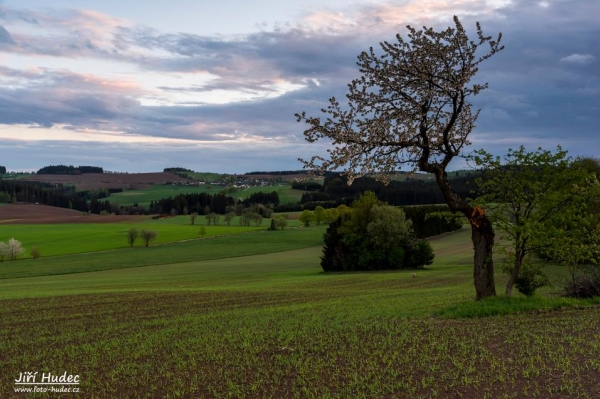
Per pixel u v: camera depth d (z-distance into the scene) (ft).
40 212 492.54
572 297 72.64
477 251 67.00
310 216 435.53
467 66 60.85
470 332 50.72
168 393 35.47
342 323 61.62
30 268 241.55
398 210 240.73
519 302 63.36
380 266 234.58
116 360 46.19
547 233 61.62
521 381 35.19
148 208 582.76
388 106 63.57
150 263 263.29
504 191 66.85
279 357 44.19
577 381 34.68
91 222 456.45
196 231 399.24
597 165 118.93
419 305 77.87
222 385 36.81
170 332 60.39
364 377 36.91
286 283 153.38
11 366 45.60
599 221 68.33
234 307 86.89
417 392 33.71
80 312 82.79
